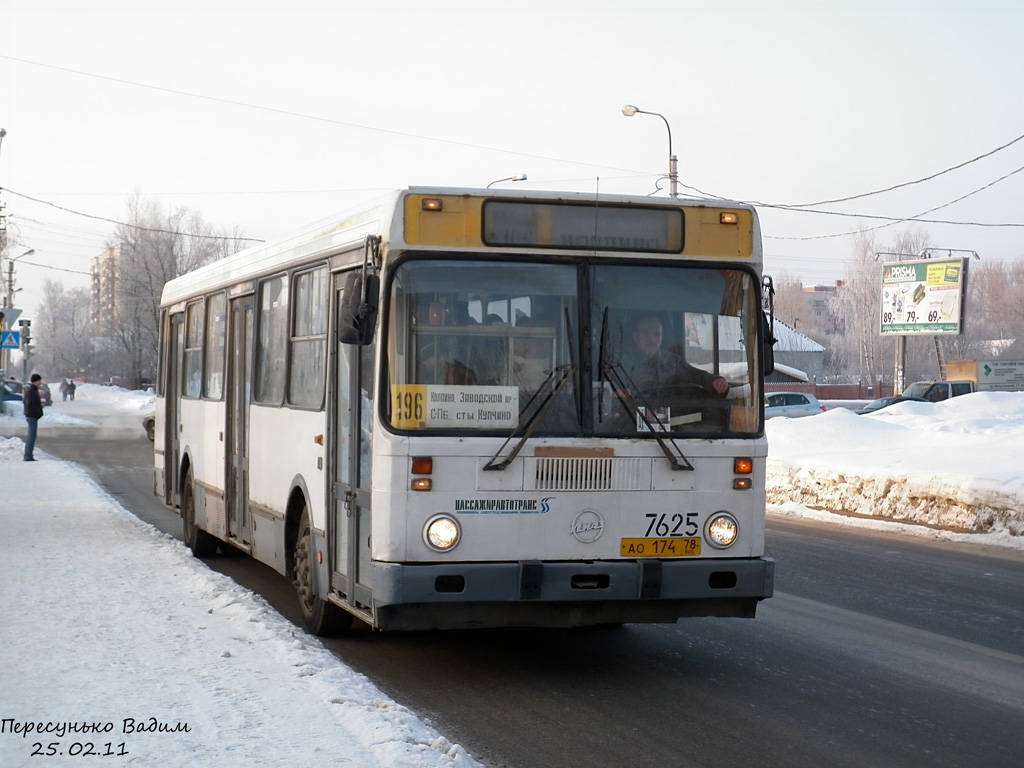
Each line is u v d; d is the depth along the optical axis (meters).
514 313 7.05
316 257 8.56
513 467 6.91
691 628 9.23
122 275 75.38
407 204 6.98
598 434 7.05
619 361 7.14
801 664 7.98
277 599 10.47
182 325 13.69
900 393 49.88
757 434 7.36
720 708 6.77
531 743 6.00
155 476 15.23
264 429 9.87
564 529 6.97
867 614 9.93
